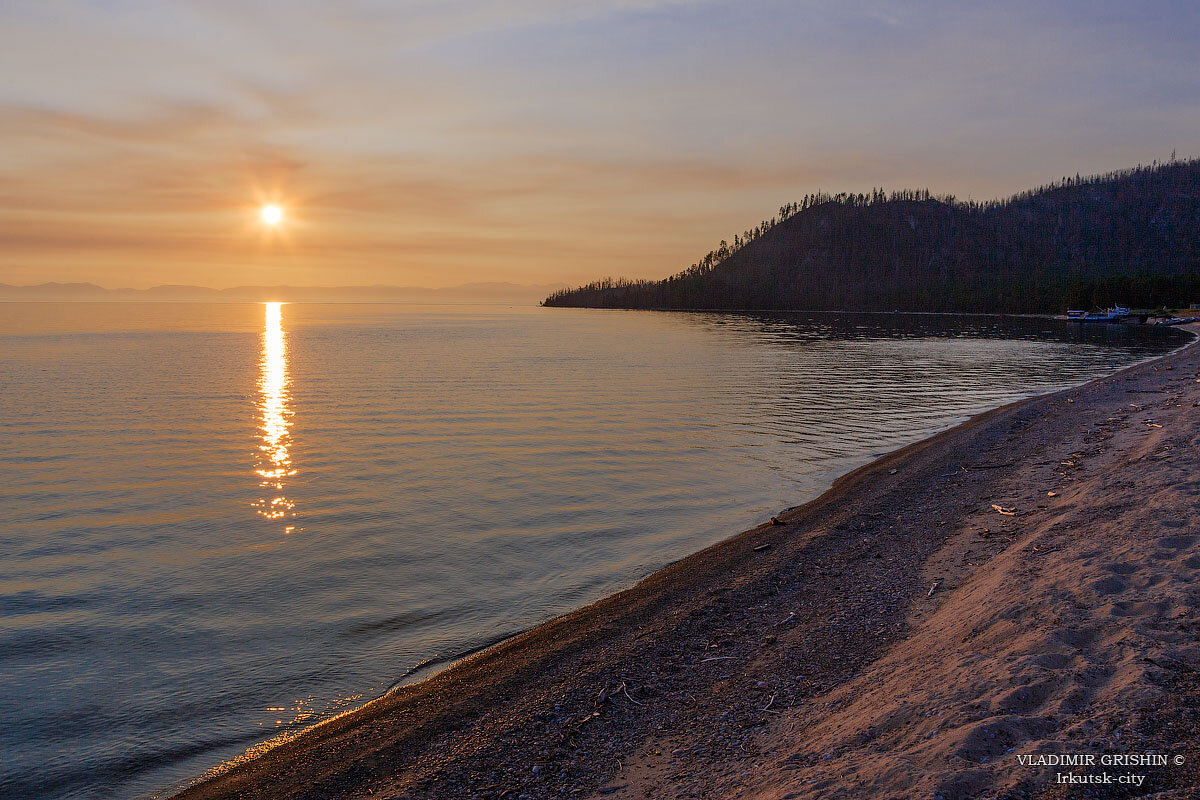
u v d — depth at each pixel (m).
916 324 181.50
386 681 10.27
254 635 11.86
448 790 7.29
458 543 16.70
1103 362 70.88
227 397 45.34
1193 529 10.61
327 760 8.12
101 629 12.13
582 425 34.12
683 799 6.43
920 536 14.99
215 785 7.85
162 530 17.95
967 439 26.70
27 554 16.16
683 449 28.00
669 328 165.38
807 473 23.42
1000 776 5.20
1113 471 16.55
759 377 57.81
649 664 10.00
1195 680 6.14
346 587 14.00
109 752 8.60
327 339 118.38
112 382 53.88
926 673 7.79
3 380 54.59
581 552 16.00
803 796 5.62
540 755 7.84
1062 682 6.56
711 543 16.41
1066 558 10.62
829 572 13.33
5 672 10.63
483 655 10.93
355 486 22.41
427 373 61.44
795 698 8.34
